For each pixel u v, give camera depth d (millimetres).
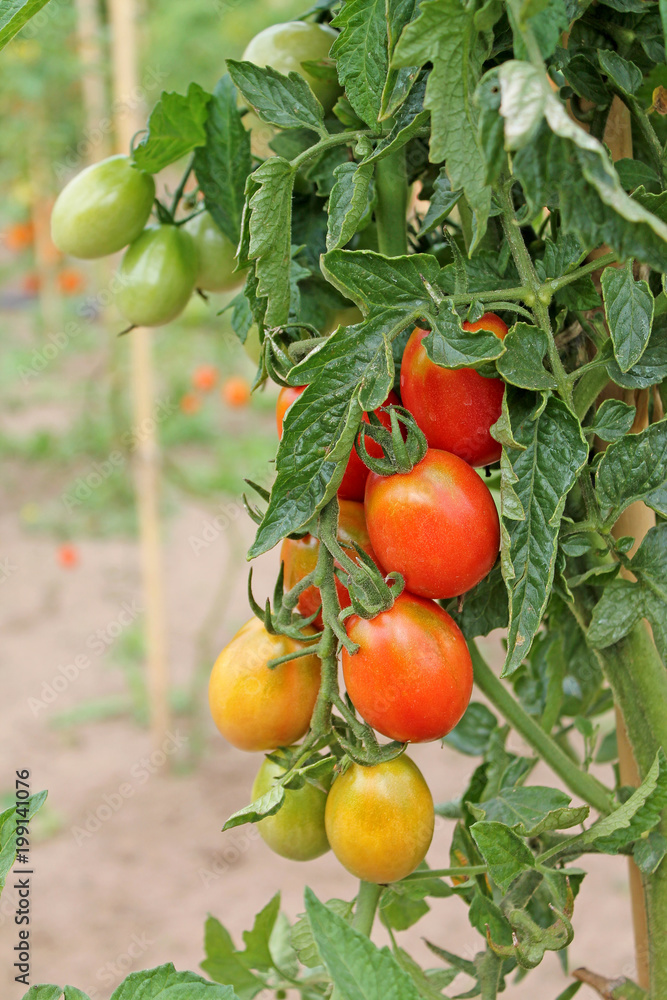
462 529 562
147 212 859
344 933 524
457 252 541
